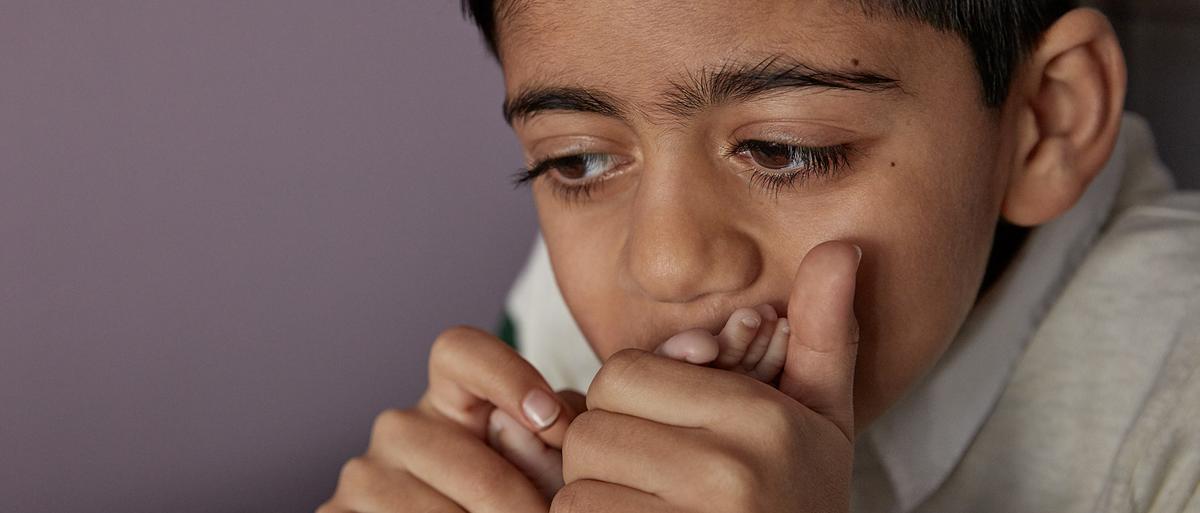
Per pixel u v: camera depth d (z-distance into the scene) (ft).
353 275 3.11
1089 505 1.82
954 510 1.92
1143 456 1.73
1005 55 1.66
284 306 3.04
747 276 1.55
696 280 1.53
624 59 1.52
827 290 1.51
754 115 1.52
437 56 3.06
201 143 2.89
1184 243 1.88
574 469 1.55
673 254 1.53
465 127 3.13
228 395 3.01
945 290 1.64
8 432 2.78
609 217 1.65
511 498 1.73
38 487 2.83
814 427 1.50
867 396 1.65
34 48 2.70
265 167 2.97
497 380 1.76
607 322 1.68
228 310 2.98
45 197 2.76
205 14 2.84
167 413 2.94
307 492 3.11
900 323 1.62
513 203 3.22
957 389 1.88
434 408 1.83
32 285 2.77
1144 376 1.82
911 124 1.57
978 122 1.64
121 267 2.86
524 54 1.60
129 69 2.79
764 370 1.57
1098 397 1.84
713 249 1.53
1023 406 1.89
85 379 2.85
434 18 3.04
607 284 1.66
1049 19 1.75
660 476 1.49
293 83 2.96
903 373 1.66
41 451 2.82
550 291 2.43
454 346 1.79
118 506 2.92
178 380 2.95
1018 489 1.88
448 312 3.22
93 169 2.79
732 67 1.50
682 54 1.50
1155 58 2.52
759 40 1.49
